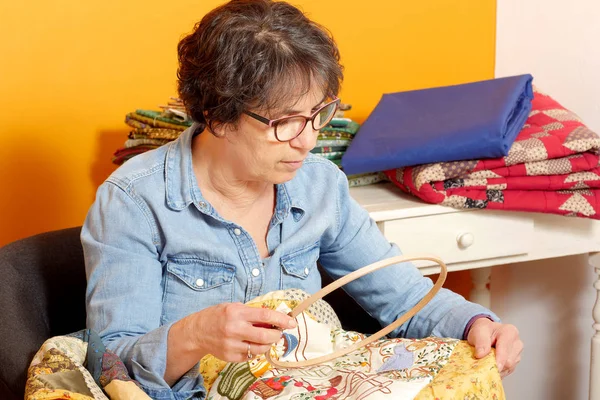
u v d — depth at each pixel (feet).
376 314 4.85
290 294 4.34
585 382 7.31
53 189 6.49
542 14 7.18
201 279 4.31
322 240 4.82
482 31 7.64
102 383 3.64
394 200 5.95
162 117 5.93
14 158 6.32
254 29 3.83
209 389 4.04
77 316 4.95
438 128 5.80
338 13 7.04
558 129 5.86
